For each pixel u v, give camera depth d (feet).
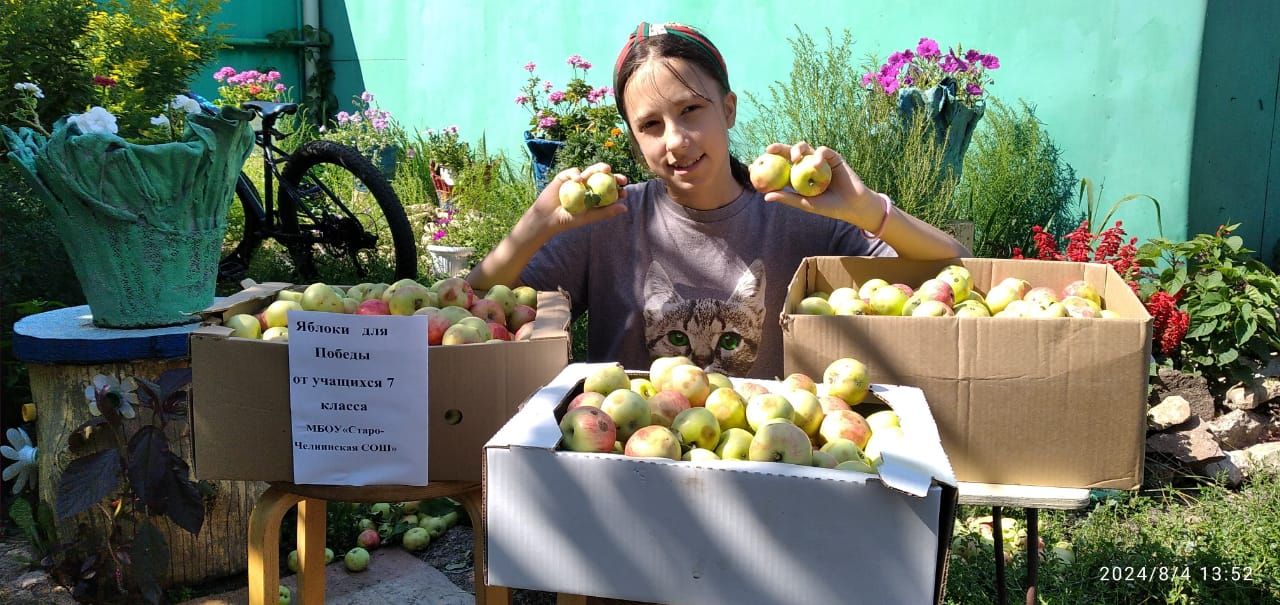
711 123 7.34
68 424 9.50
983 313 6.95
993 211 17.43
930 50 16.60
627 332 8.32
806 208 7.34
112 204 9.28
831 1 20.25
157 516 9.65
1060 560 10.01
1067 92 17.04
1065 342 5.97
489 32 29.94
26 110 13.09
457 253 21.27
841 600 4.45
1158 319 13.46
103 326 9.77
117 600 9.46
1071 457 6.07
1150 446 12.73
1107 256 14.42
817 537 4.43
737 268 8.14
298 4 37.29
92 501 8.41
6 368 12.21
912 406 5.64
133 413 8.93
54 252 13.38
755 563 4.50
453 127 28.71
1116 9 16.22
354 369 5.90
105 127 9.22
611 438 4.98
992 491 6.08
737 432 5.26
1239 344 13.52
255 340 6.02
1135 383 5.96
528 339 6.12
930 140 15.47
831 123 16.79
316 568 8.14
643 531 4.61
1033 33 17.38
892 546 4.38
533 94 25.94
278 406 6.03
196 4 19.33
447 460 6.08
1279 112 16.33
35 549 10.36
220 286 18.63
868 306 7.11
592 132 23.75
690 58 7.20
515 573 4.80
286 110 18.71
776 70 21.45
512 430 4.89
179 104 12.11
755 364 8.27
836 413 5.52
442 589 10.11
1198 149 15.60
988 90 18.17
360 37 35.70
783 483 4.43
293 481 6.12
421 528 11.21
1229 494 11.90
